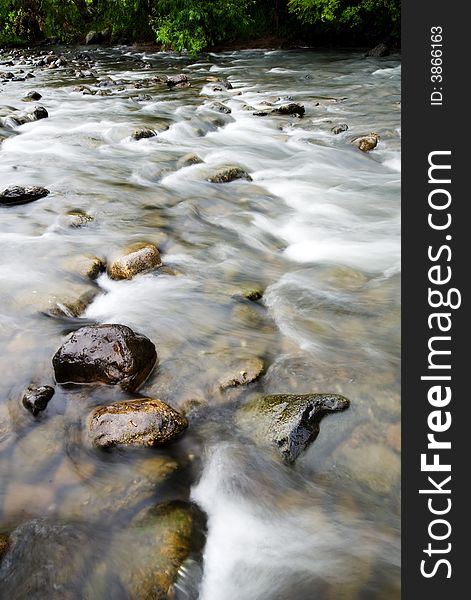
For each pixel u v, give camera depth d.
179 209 6.80
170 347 4.07
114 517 2.76
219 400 3.56
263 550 2.70
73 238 5.84
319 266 5.52
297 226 6.63
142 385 3.67
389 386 3.65
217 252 5.73
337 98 13.45
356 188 7.91
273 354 4.03
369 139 9.48
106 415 3.22
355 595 2.49
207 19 21.41
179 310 4.56
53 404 3.51
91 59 23.03
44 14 29.94
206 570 2.59
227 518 2.86
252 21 22.05
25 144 9.59
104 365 3.58
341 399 3.42
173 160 8.77
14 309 4.51
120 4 24.98
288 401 3.36
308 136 10.29
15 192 6.78
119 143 9.87
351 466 3.11
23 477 2.98
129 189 7.42
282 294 4.91
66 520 2.74
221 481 3.03
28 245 5.64
